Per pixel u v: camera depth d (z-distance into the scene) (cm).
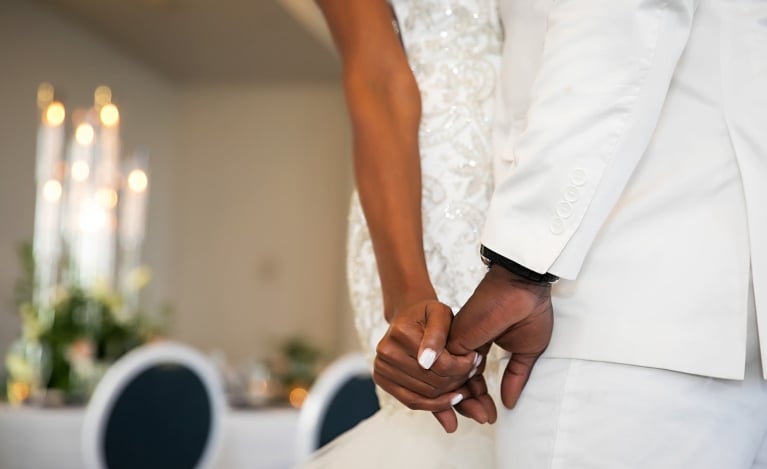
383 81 151
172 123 1140
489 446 137
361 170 147
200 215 1145
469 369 113
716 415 104
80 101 995
